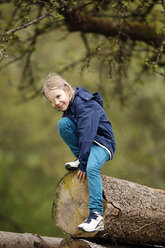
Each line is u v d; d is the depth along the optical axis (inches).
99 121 206.1
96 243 230.1
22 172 831.1
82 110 200.5
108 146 205.0
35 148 856.3
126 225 221.6
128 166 614.2
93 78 613.9
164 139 676.7
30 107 846.5
